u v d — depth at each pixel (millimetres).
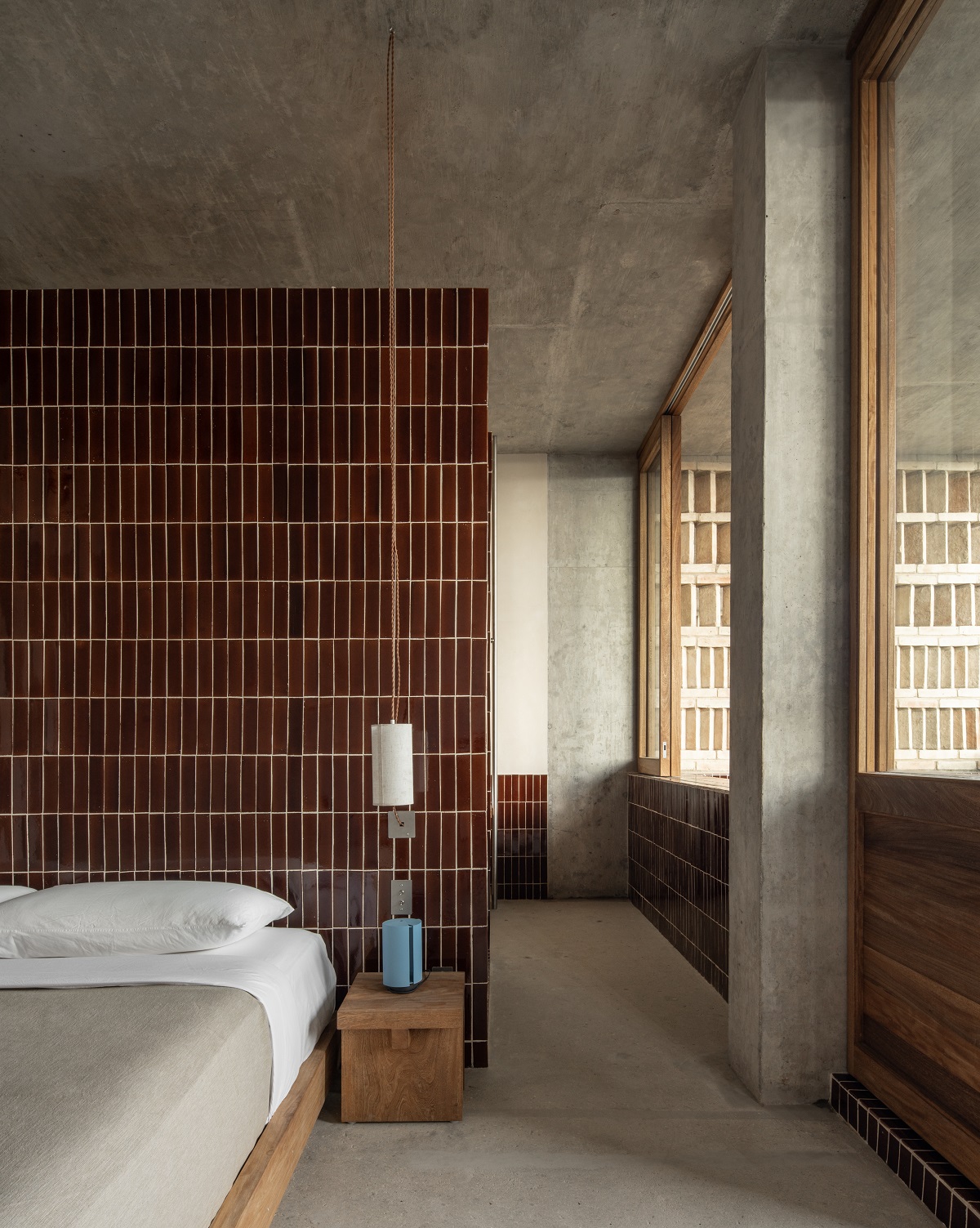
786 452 2549
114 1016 1866
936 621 2141
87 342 2957
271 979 2189
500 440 5828
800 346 2561
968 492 1975
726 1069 2791
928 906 2111
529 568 5953
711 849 3721
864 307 2508
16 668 2922
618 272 3686
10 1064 1591
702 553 5152
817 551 2545
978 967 1896
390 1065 2398
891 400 2428
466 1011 2814
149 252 3510
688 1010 3408
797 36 2514
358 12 2363
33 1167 1212
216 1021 1854
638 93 2684
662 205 3221
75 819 2891
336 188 3104
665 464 5234
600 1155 2217
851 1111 2367
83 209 3225
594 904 5570
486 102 2697
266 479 2932
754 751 2592
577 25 2420
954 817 1974
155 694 2908
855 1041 2471
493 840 5516
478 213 3264
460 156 2938
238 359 2949
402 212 3248
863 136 2512
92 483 2943
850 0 2391
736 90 2711
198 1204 1515
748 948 2639
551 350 4438
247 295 2957
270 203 3195
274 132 2816
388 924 2570
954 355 2066
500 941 4555
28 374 2957
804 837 2521
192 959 2281
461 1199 2012
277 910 2590
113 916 2344
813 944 2520
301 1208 1972
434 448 2922
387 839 2863
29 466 2947
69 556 2934
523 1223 1919
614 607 5949
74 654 2920
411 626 2896
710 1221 1929
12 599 2934
